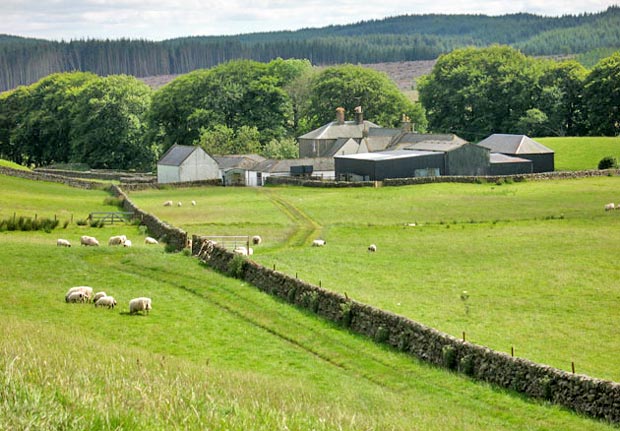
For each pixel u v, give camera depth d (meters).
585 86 178.38
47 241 69.19
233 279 54.59
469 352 35.25
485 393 32.59
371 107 184.38
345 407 28.11
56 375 24.69
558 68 190.38
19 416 20.00
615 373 35.31
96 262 61.03
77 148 194.50
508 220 82.06
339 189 118.00
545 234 72.81
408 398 32.16
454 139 140.25
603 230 74.12
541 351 38.69
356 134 159.25
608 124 176.12
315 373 36.16
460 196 103.62
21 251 62.47
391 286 53.44
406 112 188.12
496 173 131.50
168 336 42.06
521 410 30.58
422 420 27.69
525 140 139.88
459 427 27.14
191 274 56.50
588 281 53.81
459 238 72.31
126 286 53.88
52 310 46.56
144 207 99.38
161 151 189.88
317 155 156.75
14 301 48.25
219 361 37.81
